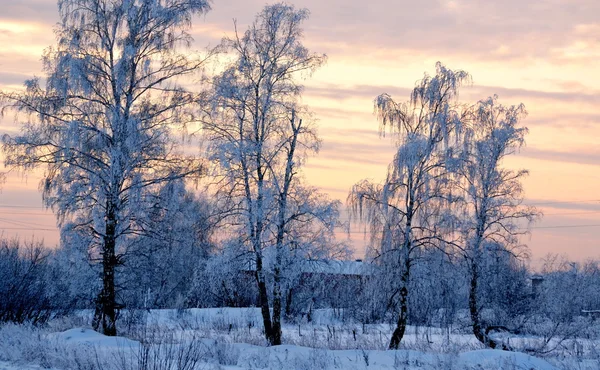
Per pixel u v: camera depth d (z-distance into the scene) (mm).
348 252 24953
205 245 25781
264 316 24703
